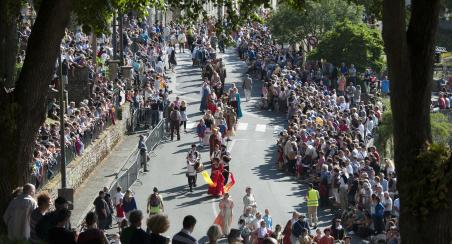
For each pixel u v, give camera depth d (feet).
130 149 243.40
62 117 174.60
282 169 222.48
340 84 303.89
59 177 190.08
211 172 210.79
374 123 260.42
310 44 341.41
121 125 252.01
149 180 213.05
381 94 327.26
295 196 203.82
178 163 227.20
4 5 96.94
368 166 197.77
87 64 258.37
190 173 204.33
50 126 205.67
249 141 250.98
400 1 84.53
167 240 80.28
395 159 87.20
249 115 279.28
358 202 182.91
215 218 186.70
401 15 84.69
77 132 210.38
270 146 246.47
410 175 85.10
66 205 86.58
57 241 81.61
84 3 123.24
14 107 95.86
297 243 164.45
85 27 125.18
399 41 85.10
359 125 253.44
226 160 203.21
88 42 299.38
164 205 195.21
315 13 351.46
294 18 350.84
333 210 196.65
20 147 96.84
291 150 217.77
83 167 210.79
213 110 255.29
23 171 97.76
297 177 216.13
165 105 261.44
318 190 202.90
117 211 177.68
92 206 192.95
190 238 81.30
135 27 340.39
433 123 242.58
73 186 201.26
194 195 202.39
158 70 321.52
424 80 86.07
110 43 311.68
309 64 320.70
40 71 96.78
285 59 331.36
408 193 84.69
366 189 182.29
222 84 301.43
